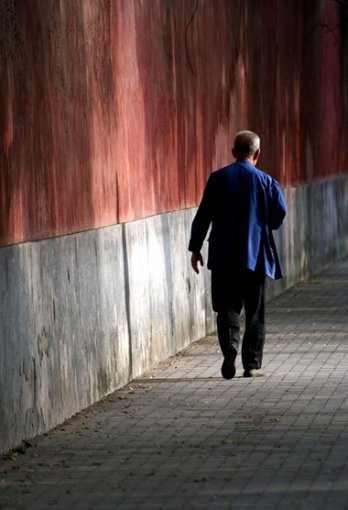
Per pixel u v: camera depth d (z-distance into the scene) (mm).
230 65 33688
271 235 23750
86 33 22375
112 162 23875
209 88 31594
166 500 15195
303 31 44250
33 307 19078
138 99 25688
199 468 16812
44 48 20188
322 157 48031
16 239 18797
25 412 18641
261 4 37438
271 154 38656
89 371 21656
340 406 21047
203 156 31078
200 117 30781
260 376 24078
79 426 19844
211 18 31703
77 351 21078
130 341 24141
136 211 25406
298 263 42188
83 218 22016
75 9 21750
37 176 19781
